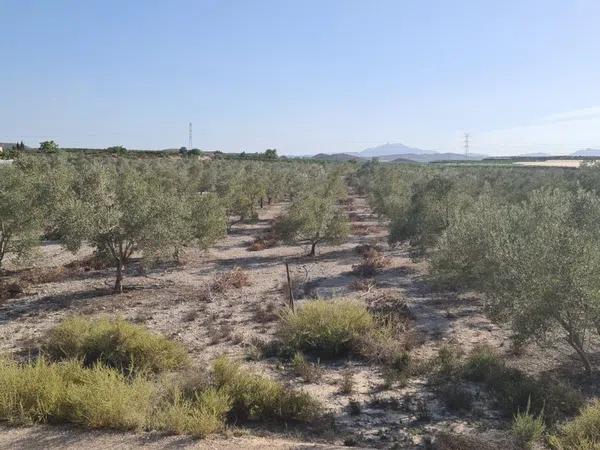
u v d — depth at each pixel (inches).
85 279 888.3
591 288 358.6
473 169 2743.6
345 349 500.1
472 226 589.9
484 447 295.6
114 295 762.2
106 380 328.2
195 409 312.5
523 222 542.9
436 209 894.4
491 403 367.9
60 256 1077.8
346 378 413.7
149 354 443.2
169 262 1020.5
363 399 382.0
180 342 523.5
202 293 763.4
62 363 393.1
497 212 583.8
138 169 2279.8
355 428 332.2
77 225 716.7
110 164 2317.9
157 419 309.4
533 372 429.4
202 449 276.1
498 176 1916.8
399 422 341.4
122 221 756.0
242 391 348.2
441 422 340.5
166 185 1600.6
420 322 593.9
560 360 457.7
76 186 1087.0
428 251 900.6
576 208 563.8
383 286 786.2
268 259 1061.8
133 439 287.0
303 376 430.6
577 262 363.9
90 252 1114.7
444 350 460.1
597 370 426.3
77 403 308.5
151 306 695.7
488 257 489.1
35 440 283.6
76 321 502.9
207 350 505.0
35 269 951.0
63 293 784.3
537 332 388.5
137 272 941.2
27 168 1288.1
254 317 624.7
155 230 757.9
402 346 498.9
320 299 597.0
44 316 653.9
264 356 491.2
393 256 1042.1
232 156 4813.0
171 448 276.5
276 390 349.7
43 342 511.2
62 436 289.1
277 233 1269.7
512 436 310.8
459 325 579.8
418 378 428.1
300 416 337.7
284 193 2293.3
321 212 1083.9
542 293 370.9
